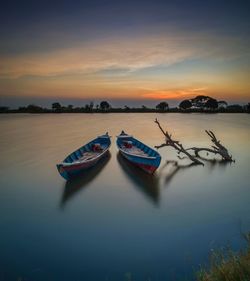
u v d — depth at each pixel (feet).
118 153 94.17
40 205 46.96
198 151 88.33
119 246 33.68
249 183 58.95
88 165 65.62
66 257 31.42
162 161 79.36
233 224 39.22
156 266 29.45
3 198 50.29
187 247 33.17
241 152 94.79
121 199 49.49
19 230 38.06
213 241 34.37
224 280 17.58
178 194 52.11
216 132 161.27
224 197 50.44
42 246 33.86
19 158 85.30
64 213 43.55
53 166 74.38
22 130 176.55
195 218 41.45
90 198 50.01
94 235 36.55
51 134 153.99
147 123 242.99
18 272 28.76
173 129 181.98
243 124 228.43
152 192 53.11
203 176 64.39
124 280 27.27
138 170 69.05
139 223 39.83
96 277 27.91
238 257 19.74
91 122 257.34
